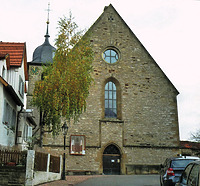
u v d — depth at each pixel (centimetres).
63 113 2500
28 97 3503
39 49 3859
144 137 3250
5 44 2562
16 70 2342
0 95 1862
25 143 2595
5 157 1552
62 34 2661
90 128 3166
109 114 3291
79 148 3092
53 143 3062
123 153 3169
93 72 3312
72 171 3025
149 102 3359
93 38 3416
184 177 878
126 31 3516
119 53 3441
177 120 3362
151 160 3203
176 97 3425
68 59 2605
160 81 3438
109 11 3544
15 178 1490
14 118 2336
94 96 3256
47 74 2644
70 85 2505
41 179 1708
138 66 3438
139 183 1952
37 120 3419
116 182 2023
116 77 3359
